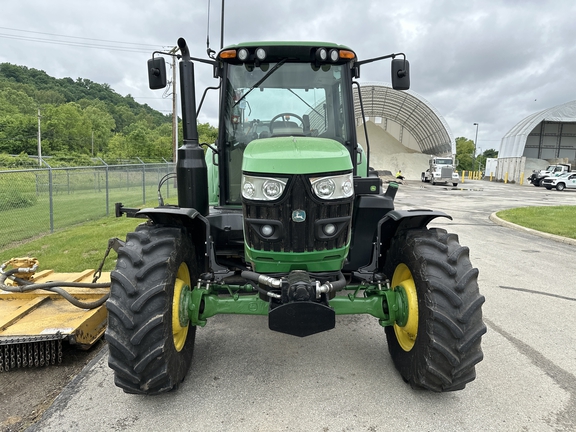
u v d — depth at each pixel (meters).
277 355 3.60
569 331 4.15
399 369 3.20
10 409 2.84
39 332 3.27
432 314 2.68
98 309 3.78
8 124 61.09
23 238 8.71
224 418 2.71
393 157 45.78
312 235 2.76
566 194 25.95
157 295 2.64
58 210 13.00
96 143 80.19
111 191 19.83
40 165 19.66
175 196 17.95
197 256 3.49
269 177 2.69
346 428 2.61
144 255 2.76
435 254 2.85
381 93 40.19
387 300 3.09
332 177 2.72
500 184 39.78
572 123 49.50
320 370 3.34
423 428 2.62
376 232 3.56
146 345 2.60
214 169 4.27
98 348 3.75
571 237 9.17
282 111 3.87
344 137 3.93
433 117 40.28
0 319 3.48
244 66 3.79
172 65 28.62
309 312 2.68
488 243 8.76
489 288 5.54
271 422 2.67
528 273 6.31
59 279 4.66
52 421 2.68
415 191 26.97
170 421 2.68
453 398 2.96
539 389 3.09
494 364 3.46
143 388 2.67
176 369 2.84
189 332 3.25
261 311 3.06
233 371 3.32
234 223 3.65
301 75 3.83
